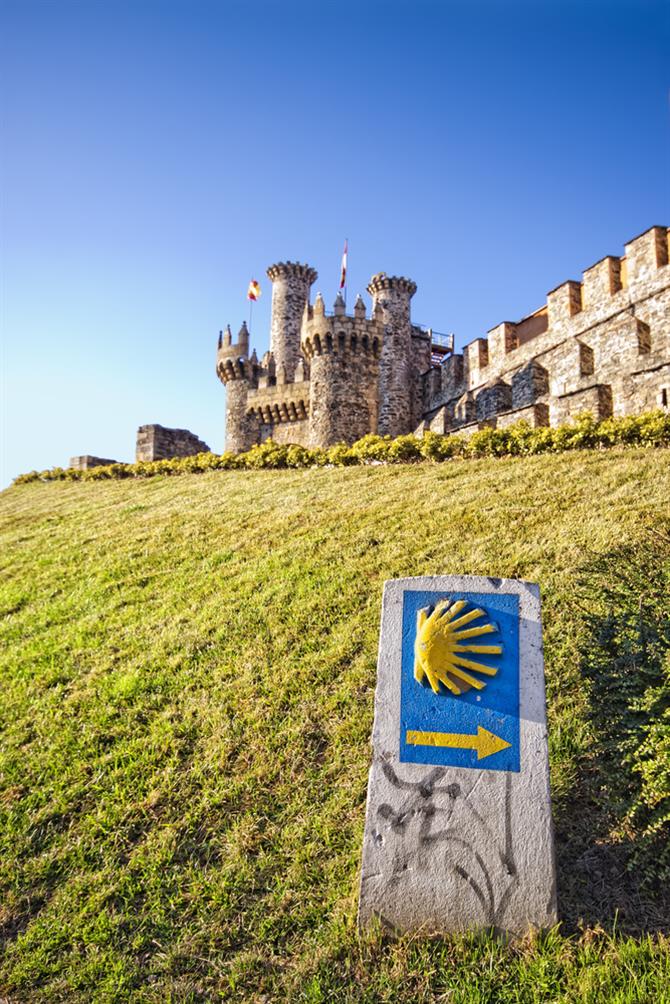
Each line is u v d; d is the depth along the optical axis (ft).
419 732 14.88
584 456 52.90
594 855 15.52
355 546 39.32
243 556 41.91
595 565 26.58
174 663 28.40
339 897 15.51
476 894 13.69
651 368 65.82
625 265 90.94
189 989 13.80
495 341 118.62
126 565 44.68
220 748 21.76
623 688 16.87
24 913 16.43
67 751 22.91
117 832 18.66
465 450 65.00
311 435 107.24
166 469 92.53
